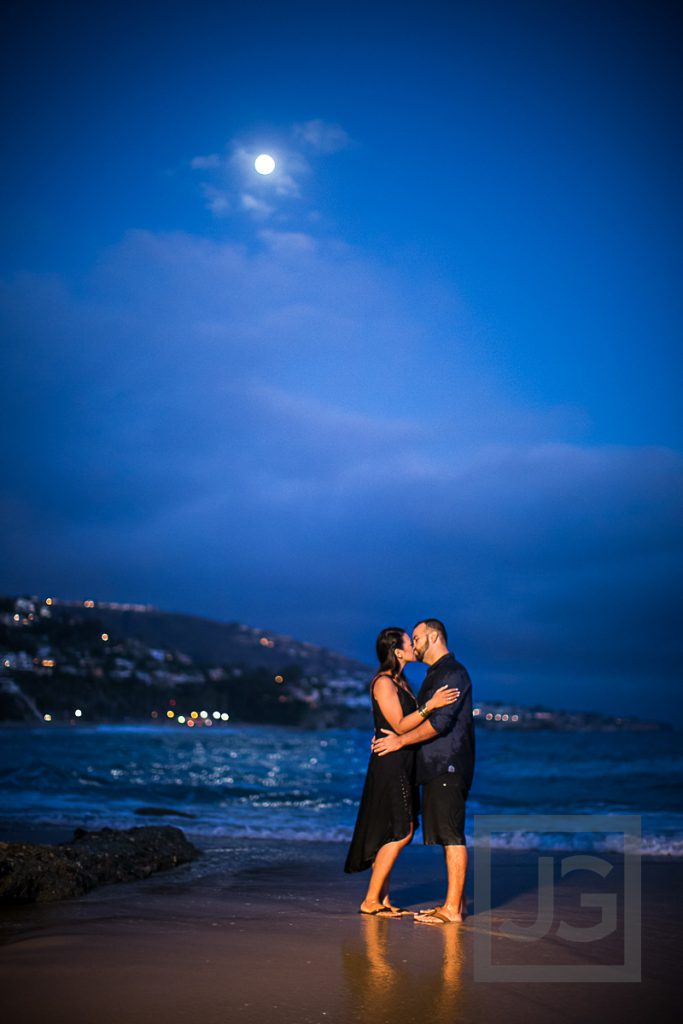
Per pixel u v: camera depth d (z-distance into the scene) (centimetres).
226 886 710
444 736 593
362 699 16812
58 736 6881
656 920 586
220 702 16238
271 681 17188
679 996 402
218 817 1304
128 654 16900
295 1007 367
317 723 15888
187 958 443
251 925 538
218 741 6575
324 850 966
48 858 652
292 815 1364
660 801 1808
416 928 546
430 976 426
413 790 612
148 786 1736
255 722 16238
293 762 3412
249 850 955
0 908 586
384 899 614
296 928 534
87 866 696
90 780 1841
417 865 864
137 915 561
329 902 645
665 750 4994
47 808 1363
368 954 468
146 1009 357
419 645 617
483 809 1628
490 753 4600
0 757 3045
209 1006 364
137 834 837
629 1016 371
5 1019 340
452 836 582
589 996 399
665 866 865
